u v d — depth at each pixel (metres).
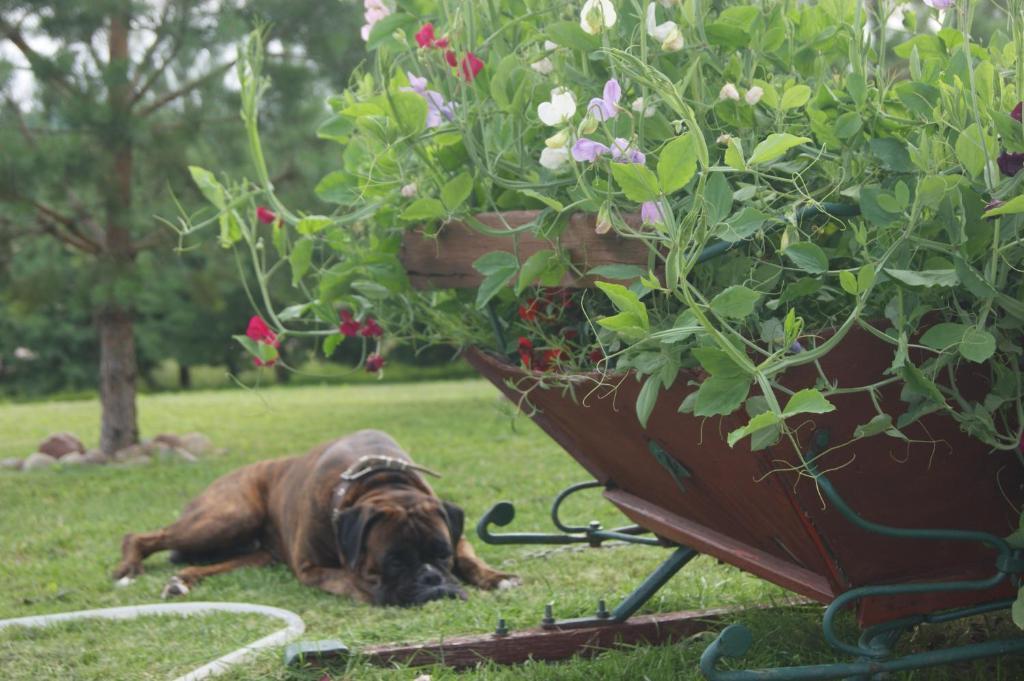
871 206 2.32
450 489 7.86
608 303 2.91
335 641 3.69
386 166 3.04
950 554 2.70
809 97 2.67
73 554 6.53
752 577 4.59
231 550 6.19
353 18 11.26
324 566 5.50
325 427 13.80
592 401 2.95
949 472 2.55
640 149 2.43
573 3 2.89
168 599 5.34
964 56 2.49
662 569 3.83
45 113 10.62
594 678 3.46
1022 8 2.40
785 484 2.47
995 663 3.28
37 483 9.88
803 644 3.53
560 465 8.91
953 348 2.31
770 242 2.54
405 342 3.45
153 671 3.80
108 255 10.98
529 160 2.85
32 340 28.47
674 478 3.07
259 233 10.93
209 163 11.31
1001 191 2.24
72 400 28.06
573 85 2.79
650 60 2.62
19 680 3.80
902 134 2.58
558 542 4.09
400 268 3.11
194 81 11.00
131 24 10.91
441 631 4.00
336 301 3.45
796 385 2.34
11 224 10.80
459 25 2.75
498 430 11.91
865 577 2.66
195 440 12.20
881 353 2.38
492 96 2.69
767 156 2.17
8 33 10.35
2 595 5.57
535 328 2.99
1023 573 2.62
